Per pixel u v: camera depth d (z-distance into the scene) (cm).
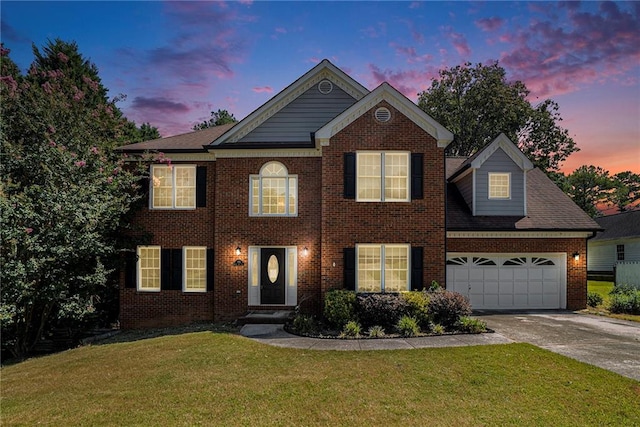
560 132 3378
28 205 1080
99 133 1414
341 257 1305
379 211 1316
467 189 1670
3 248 1070
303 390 656
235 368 781
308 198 1393
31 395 672
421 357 845
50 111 1271
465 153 3541
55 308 1283
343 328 1138
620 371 756
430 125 1327
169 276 1428
